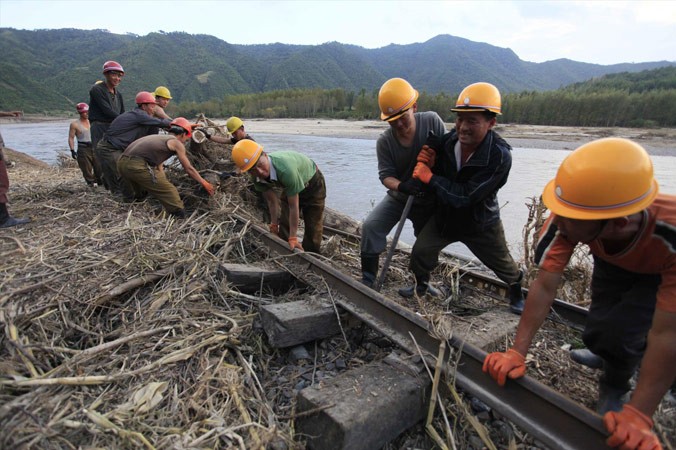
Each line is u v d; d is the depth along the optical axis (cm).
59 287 295
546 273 188
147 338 263
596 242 179
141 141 467
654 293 186
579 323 316
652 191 147
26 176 846
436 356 234
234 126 588
